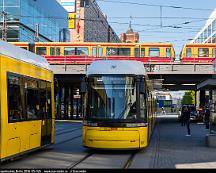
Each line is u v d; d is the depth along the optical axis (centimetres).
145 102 1758
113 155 1655
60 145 2080
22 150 1406
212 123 2114
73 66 4622
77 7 11300
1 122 1232
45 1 7925
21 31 6662
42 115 1653
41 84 1658
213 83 3117
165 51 4609
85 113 1712
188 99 11869
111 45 4634
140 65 1781
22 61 1446
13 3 6581
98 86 1720
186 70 4578
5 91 1275
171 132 3203
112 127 1656
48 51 4638
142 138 1691
